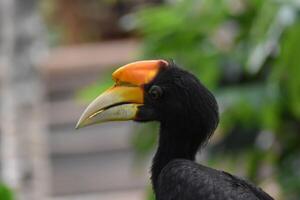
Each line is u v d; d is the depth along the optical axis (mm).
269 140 13531
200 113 8586
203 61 12914
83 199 20156
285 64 11867
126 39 22453
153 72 8602
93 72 20078
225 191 7980
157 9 13141
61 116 20094
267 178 13812
